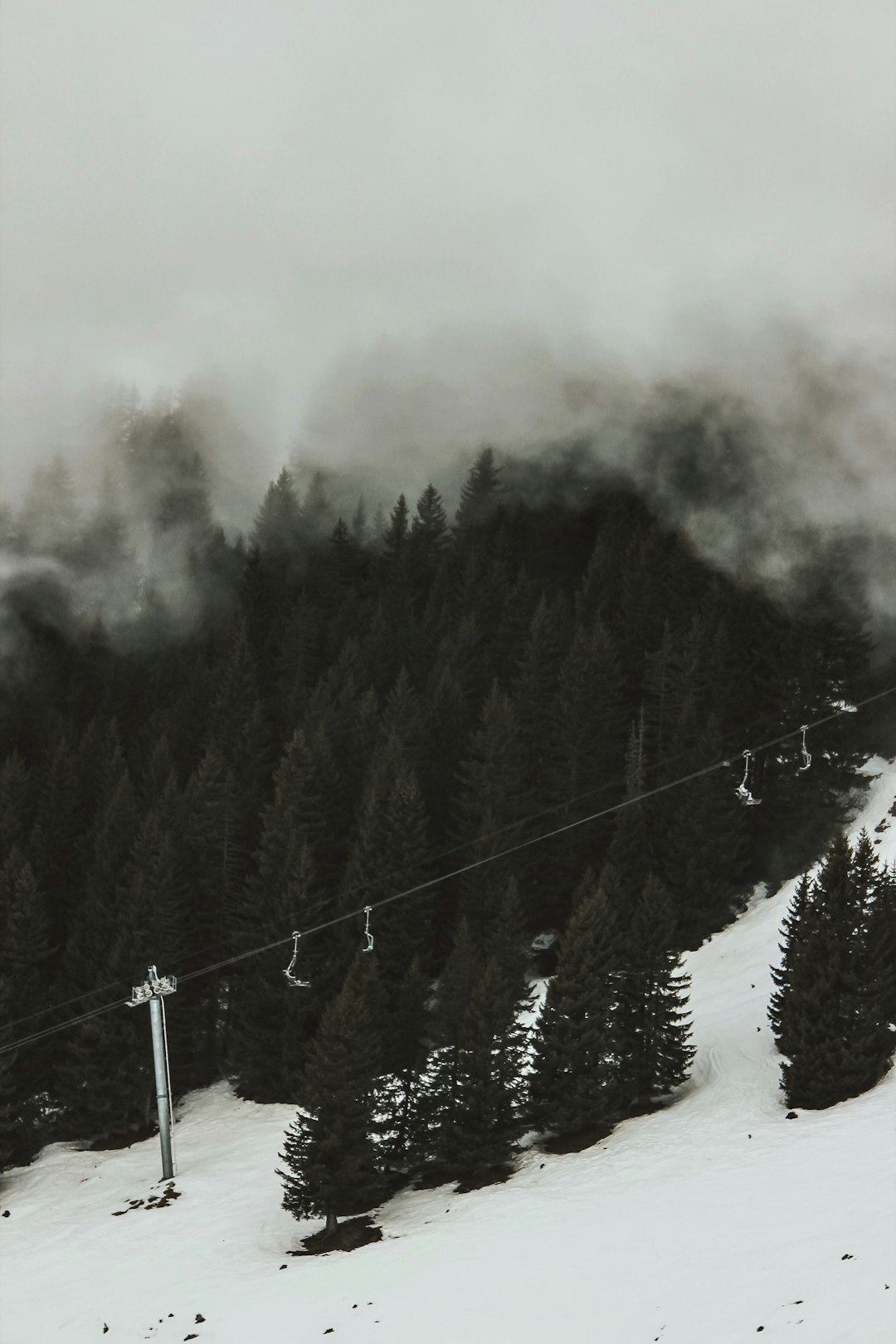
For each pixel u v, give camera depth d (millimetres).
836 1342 25484
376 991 47156
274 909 56062
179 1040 54844
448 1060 43562
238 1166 46281
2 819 64812
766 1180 36531
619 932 47750
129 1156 49500
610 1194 38219
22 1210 45250
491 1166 42625
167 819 61500
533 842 59719
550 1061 43562
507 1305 31766
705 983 54094
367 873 55031
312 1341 31703
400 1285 34125
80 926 56719
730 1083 45062
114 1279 38250
